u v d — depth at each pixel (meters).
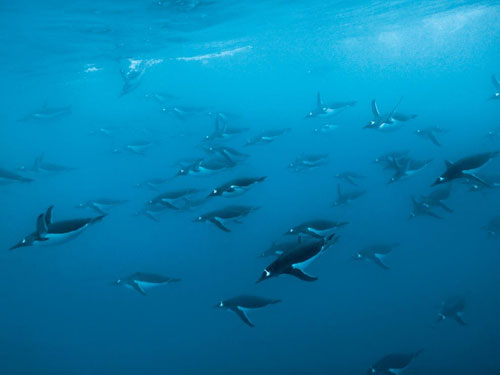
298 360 12.68
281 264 3.78
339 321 14.36
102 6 13.70
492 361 10.95
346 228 20.09
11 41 17.56
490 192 20.52
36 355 15.16
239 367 12.84
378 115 10.52
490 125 34.22
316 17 23.20
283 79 78.00
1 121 64.62
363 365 11.80
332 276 17.52
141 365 13.78
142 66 30.45
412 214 10.16
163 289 18.70
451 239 18.22
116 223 32.91
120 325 16.69
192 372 12.94
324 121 39.31
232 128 13.22
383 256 9.98
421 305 14.20
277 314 15.62
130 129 21.98
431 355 11.84
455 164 5.38
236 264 19.23
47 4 12.77
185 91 75.31
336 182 28.69
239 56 39.22
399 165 9.34
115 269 22.19
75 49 20.86
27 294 20.61
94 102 56.38
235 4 16.77
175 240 26.14
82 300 19.28
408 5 24.00
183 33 21.16
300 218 22.50
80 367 14.07
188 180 27.83
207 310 16.48
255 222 23.88
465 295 9.34
